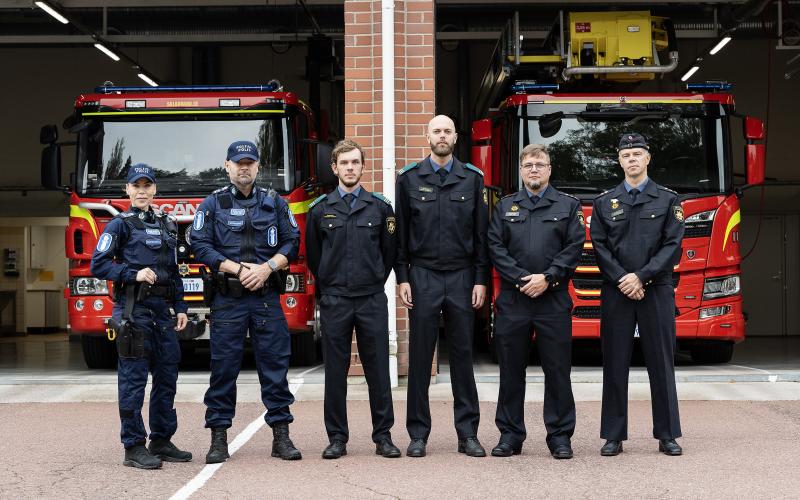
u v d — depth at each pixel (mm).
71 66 21047
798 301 20734
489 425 7668
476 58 20594
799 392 9125
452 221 6406
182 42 17984
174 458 6254
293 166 10859
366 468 5934
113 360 12102
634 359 12078
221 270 6258
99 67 21000
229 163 6379
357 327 6430
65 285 24484
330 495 5188
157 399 6270
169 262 6281
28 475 5820
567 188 10812
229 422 6297
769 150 20609
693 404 8664
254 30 17500
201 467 6039
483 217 6484
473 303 6473
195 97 10891
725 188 10891
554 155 10867
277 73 20750
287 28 17547
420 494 5191
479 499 5070
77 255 10805
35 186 21078
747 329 20766
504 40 11953
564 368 6344
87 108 10898
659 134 10906
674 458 6195
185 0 16594
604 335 6496
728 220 10828
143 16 17422
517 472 5777
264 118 10875
